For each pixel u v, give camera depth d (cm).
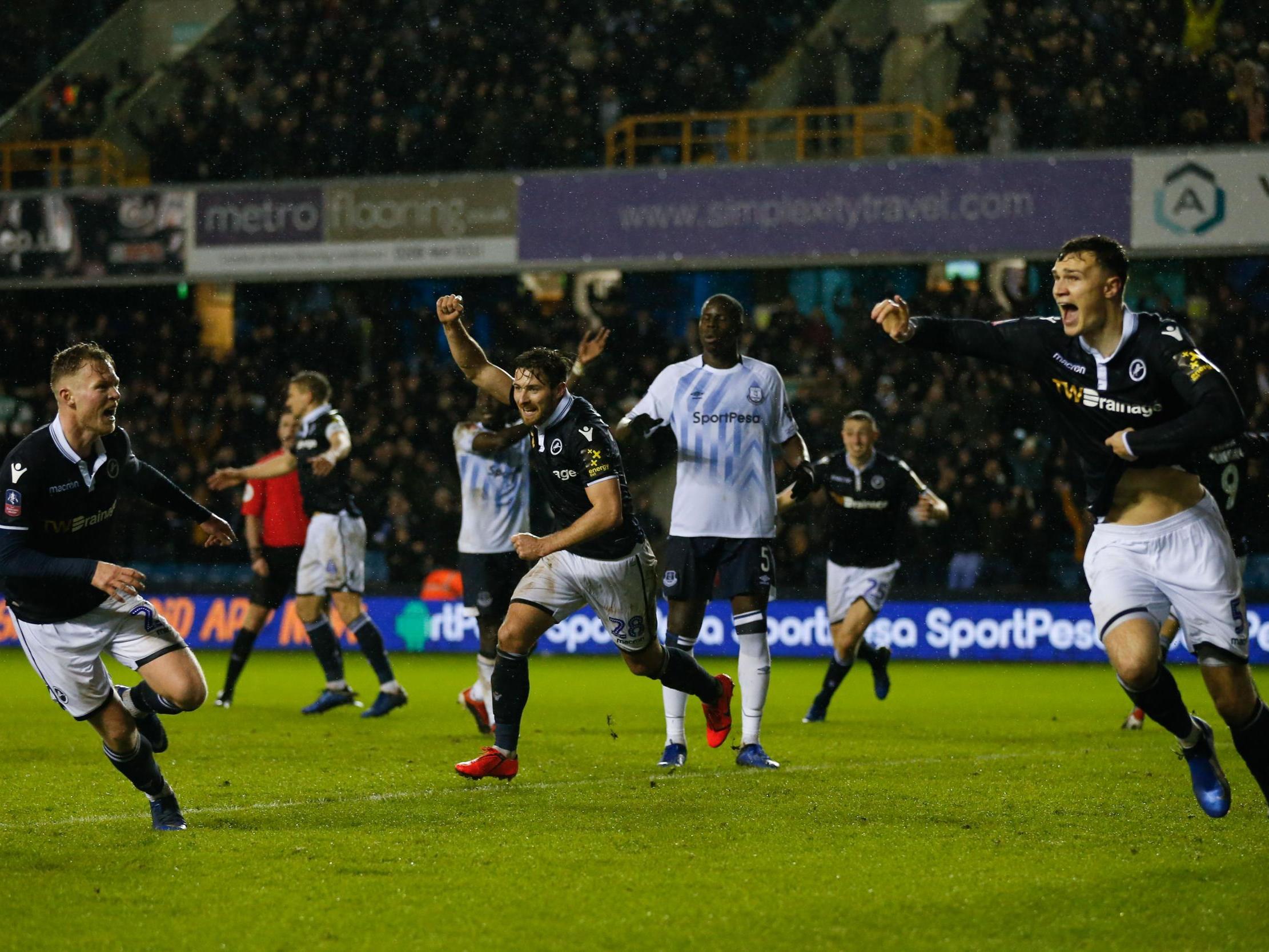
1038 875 946
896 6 4716
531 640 1312
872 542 2072
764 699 1527
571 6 4847
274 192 4109
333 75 4872
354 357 4672
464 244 4019
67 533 1066
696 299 4841
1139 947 783
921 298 4331
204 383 4622
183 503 1155
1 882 923
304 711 2128
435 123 4669
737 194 3894
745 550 1521
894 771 1479
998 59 4378
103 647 1071
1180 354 956
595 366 4419
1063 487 3881
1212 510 1015
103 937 796
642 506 4134
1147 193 3644
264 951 773
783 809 1212
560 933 803
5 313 4847
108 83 4997
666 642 1561
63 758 1579
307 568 2098
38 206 4212
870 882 927
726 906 862
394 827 1122
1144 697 995
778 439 1566
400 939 793
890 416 4141
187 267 4147
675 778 1415
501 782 1379
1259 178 3578
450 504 4159
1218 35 4262
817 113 4156
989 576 3794
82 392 1029
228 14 5062
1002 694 2600
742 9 4794
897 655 3569
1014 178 3731
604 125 4647
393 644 3734
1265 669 3312
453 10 4884
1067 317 987
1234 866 975
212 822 1144
